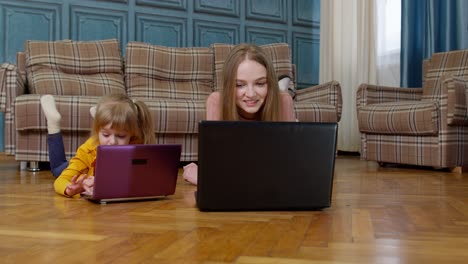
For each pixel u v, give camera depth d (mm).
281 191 1277
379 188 1886
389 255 829
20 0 3582
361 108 3273
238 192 1262
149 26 3920
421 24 3568
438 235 997
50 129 2027
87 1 3734
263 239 948
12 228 1055
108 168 1405
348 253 839
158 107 2762
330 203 1305
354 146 4172
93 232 1011
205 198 1253
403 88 3395
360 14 4039
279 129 1265
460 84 2723
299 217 1205
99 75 3232
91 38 3744
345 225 1102
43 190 1766
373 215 1243
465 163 2793
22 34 3590
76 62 3184
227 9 4195
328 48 4328
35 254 825
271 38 4387
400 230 1047
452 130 2736
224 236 974
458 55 3168
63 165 1982
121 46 3830
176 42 4012
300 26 4512
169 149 1495
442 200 1538
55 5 3660
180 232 1014
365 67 3973
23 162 2689
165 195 1525
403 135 2959
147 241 926
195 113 2830
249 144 1253
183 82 3439
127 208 1344
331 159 1297
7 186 1899
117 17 3820
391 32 3861
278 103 1498
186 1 4043
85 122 2619
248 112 1455
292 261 783
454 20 3293
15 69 2697
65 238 951
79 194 1565
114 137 1552
